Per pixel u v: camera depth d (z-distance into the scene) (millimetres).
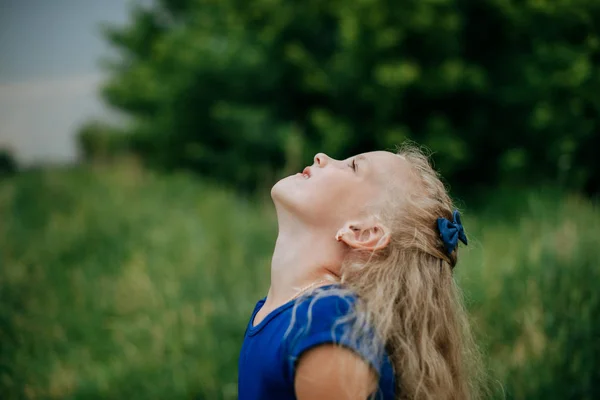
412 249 1393
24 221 5629
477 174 7297
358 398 1189
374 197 1410
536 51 6555
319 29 7301
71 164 8047
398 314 1357
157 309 3756
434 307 1390
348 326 1228
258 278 3982
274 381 1246
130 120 9047
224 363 3129
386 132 6891
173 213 5496
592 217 4301
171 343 3348
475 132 7102
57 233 5145
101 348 3561
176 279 4078
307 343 1202
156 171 7637
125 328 3631
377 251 1381
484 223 5391
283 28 7191
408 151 1580
